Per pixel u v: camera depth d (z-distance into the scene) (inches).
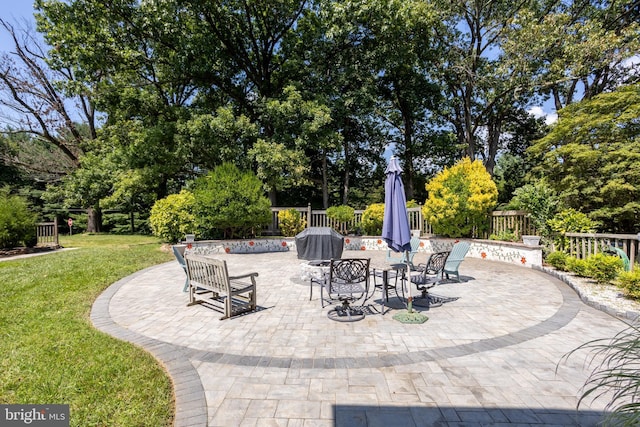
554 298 236.4
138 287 277.1
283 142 629.3
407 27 645.9
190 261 225.9
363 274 202.4
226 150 606.2
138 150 641.0
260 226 545.6
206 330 178.9
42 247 477.7
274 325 185.9
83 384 120.8
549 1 683.4
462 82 775.1
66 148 816.9
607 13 631.2
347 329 178.7
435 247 483.2
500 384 120.3
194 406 107.9
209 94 726.5
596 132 401.1
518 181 898.1
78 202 774.5
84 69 573.0
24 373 128.8
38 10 612.1
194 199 511.5
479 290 262.1
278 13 660.1
